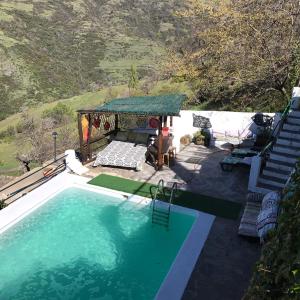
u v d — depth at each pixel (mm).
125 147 14234
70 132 37719
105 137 16375
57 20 123250
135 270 8219
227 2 25234
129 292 7559
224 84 25062
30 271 8273
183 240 9172
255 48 22641
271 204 7969
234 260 7824
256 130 16578
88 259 8648
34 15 120125
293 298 2980
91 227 9992
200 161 14102
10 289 7727
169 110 12297
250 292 3932
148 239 9328
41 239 9453
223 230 9055
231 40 23391
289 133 11672
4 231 9742
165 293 6879
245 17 22406
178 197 10914
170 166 13602
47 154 32281
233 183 11906
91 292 7605
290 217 4156
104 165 13758
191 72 28578
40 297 7480
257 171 10883
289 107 12523
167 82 40875
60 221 10297
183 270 7512
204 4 26156
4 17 110438
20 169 33594
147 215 10352
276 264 3713
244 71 22734
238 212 9953
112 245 9164
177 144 15102
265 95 23172
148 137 14758
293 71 20594
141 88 44906
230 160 12867
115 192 11492
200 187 11609
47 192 11609
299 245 3520
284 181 10820
